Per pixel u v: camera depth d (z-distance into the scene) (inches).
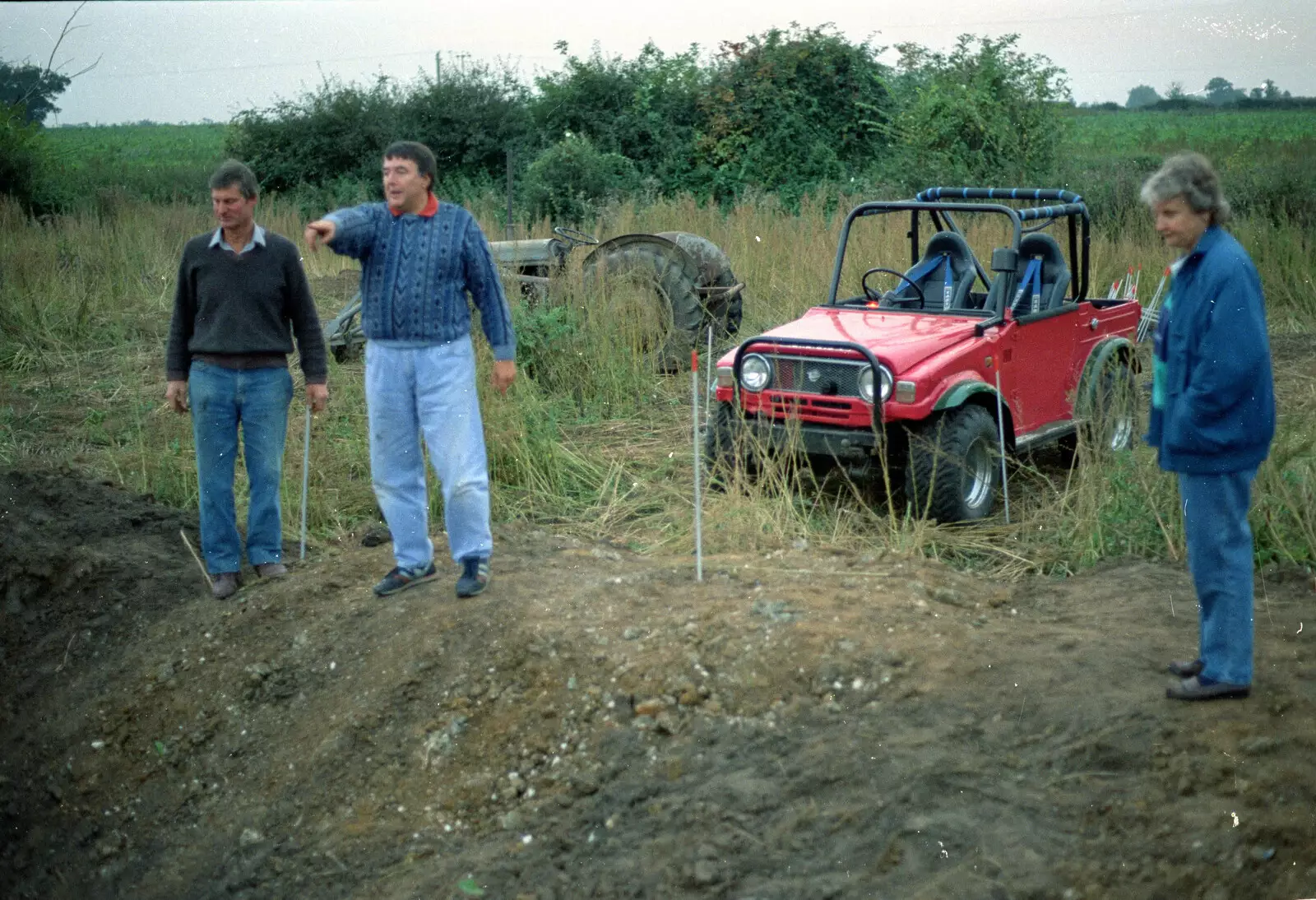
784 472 249.4
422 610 197.9
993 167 686.5
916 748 154.3
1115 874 132.4
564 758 167.9
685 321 386.9
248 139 996.6
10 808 194.4
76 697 206.5
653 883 143.9
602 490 268.7
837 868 140.3
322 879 162.1
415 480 201.6
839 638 177.9
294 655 199.5
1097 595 199.0
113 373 412.5
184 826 181.0
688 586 203.5
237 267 207.6
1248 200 571.5
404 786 171.9
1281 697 152.9
